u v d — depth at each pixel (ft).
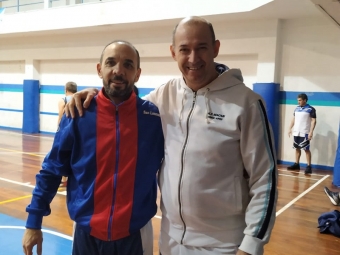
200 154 5.14
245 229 4.89
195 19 5.08
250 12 23.13
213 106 5.22
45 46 37.32
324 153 24.03
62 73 37.11
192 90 5.49
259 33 25.22
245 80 26.76
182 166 5.26
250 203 4.99
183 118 5.41
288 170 23.45
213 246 5.25
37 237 5.69
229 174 5.16
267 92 24.76
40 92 39.14
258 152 4.97
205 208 5.19
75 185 5.76
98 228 5.45
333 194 15.94
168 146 5.55
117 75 5.39
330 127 23.80
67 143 5.64
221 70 5.55
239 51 26.17
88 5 30.09
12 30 35.32
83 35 34.45
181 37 5.04
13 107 41.70
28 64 38.88
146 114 5.74
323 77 23.84
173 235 5.57
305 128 22.67
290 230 12.69
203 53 5.01
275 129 25.16
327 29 23.44
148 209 5.77
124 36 31.96
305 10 22.09
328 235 12.34
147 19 27.25
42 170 5.83
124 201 5.53
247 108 5.06
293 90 24.98
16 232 11.57
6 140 32.86
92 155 5.52
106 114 5.58
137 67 5.72
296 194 17.40
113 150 5.53
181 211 5.33
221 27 26.78
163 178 5.68
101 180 5.52
